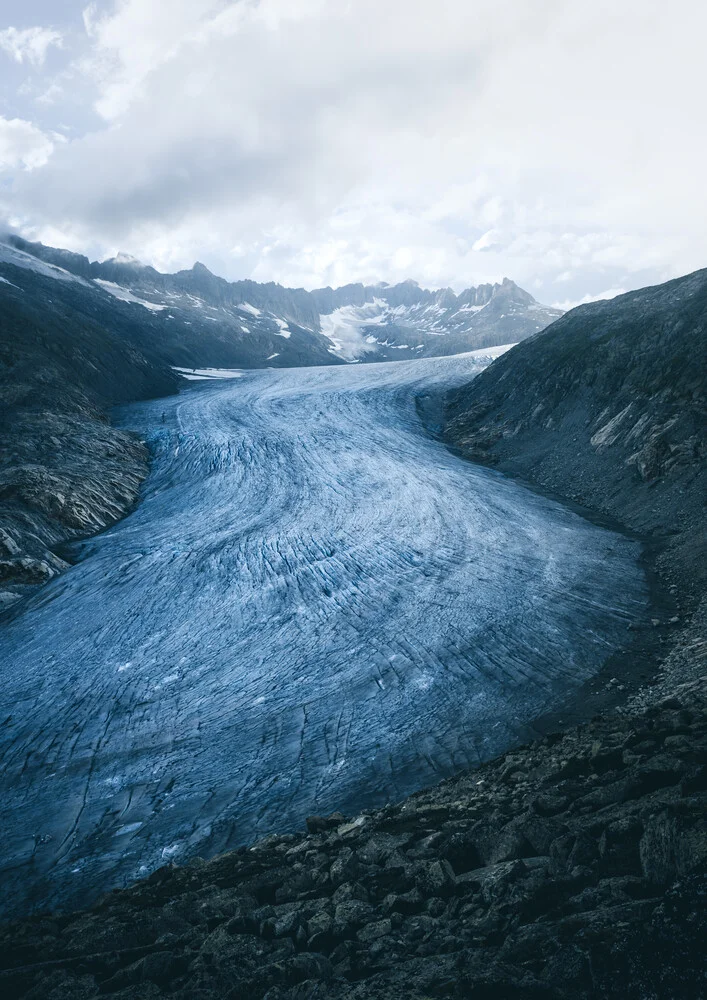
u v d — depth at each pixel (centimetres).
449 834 753
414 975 433
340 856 753
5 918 1116
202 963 529
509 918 480
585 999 359
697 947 368
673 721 884
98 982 565
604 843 529
